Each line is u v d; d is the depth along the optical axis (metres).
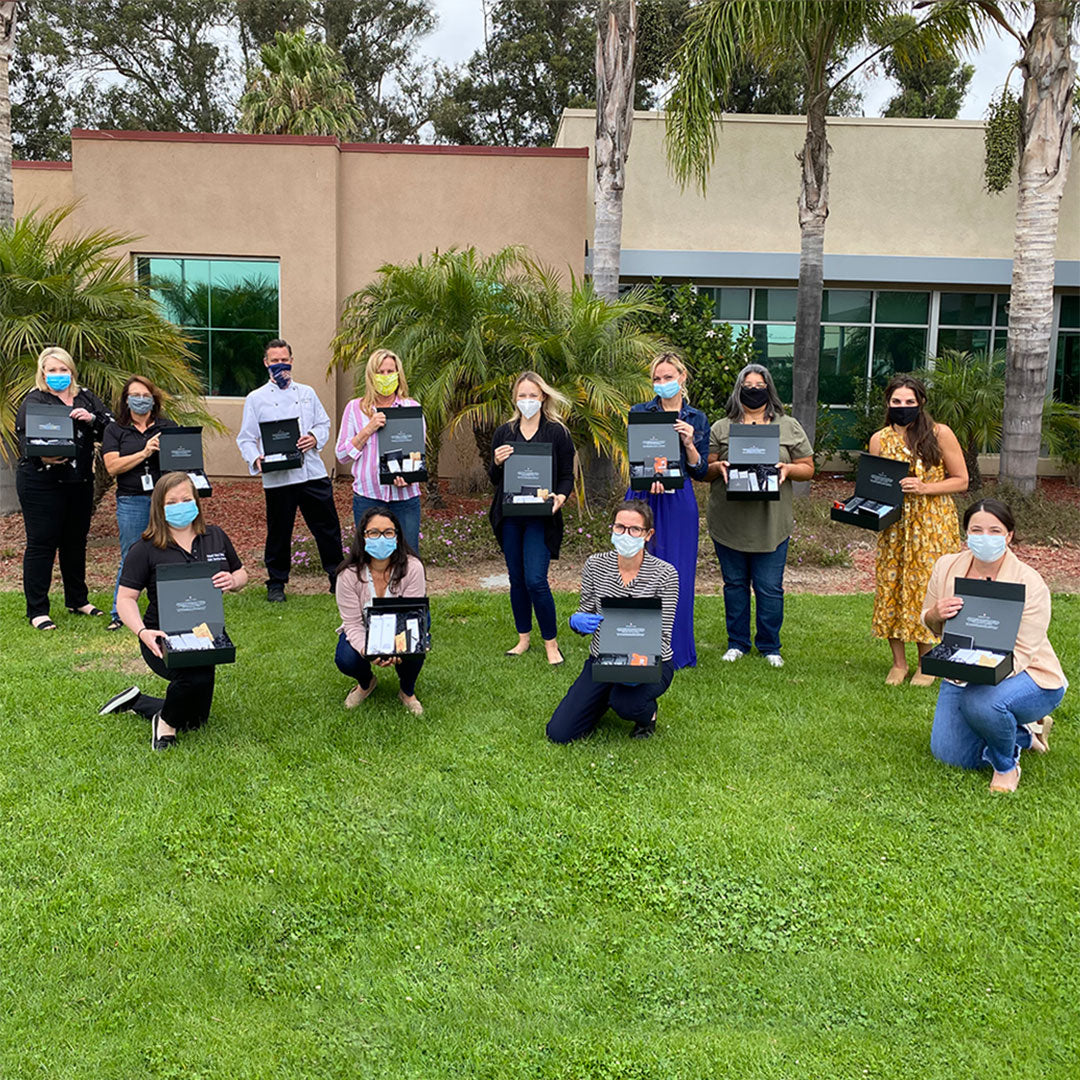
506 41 28.88
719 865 3.35
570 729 4.35
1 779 3.90
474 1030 2.58
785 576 8.21
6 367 7.77
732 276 14.38
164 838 3.47
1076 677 5.34
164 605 4.19
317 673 5.27
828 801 3.82
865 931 3.00
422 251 12.83
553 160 12.70
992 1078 2.41
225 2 27.84
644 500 5.32
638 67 17.23
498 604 6.96
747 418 5.66
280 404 6.86
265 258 12.62
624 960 2.87
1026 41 10.38
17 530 8.88
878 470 5.16
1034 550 9.26
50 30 26.59
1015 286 10.54
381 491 6.09
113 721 4.53
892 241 14.62
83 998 2.67
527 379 5.50
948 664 3.77
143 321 8.43
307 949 2.91
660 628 4.25
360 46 29.33
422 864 3.35
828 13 10.36
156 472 6.11
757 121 14.39
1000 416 12.38
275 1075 2.42
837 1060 2.47
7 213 9.28
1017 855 3.40
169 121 27.94
